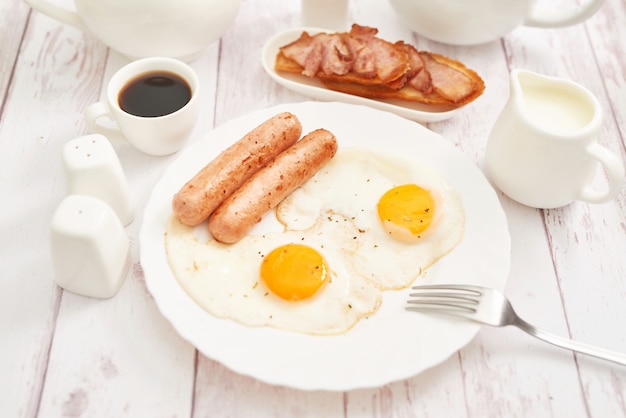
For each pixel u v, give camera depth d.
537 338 0.46
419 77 0.57
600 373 0.46
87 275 0.46
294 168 0.50
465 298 0.46
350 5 0.67
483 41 0.62
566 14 0.59
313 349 0.44
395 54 0.57
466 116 0.58
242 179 0.50
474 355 0.46
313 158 0.51
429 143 0.54
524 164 0.49
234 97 0.59
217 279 0.47
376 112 0.55
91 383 0.44
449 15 0.59
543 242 0.52
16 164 0.54
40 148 0.55
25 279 0.48
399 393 0.45
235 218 0.47
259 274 0.47
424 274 0.48
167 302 0.45
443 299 0.46
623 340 0.47
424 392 0.45
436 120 0.57
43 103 0.58
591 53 0.64
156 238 0.48
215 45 0.63
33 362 0.45
